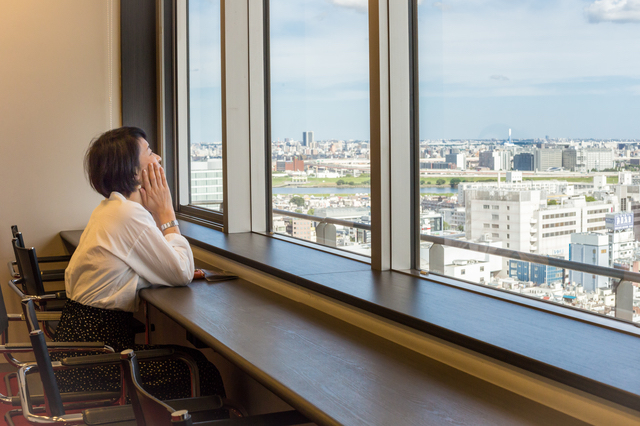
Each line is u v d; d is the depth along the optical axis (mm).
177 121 3848
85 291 1777
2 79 3555
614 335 1101
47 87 3670
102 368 1726
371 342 1301
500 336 1094
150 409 922
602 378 864
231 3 2760
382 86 1739
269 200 2887
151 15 3887
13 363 1692
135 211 1804
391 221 1795
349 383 1018
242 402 2158
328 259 2051
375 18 1730
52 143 3697
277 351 1211
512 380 1007
